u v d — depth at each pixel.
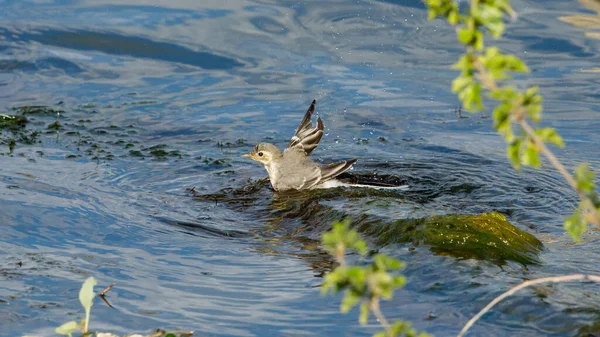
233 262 10.55
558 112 16.94
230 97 18.22
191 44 20.58
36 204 12.38
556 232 11.37
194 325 8.59
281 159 13.96
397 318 8.57
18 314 8.77
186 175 14.34
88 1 22.95
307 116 15.36
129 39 20.69
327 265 10.33
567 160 14.81
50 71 19.27
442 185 13.67
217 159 15.16
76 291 9.41
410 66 19.42
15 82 18.66
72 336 8.23
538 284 9.06
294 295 9.38
